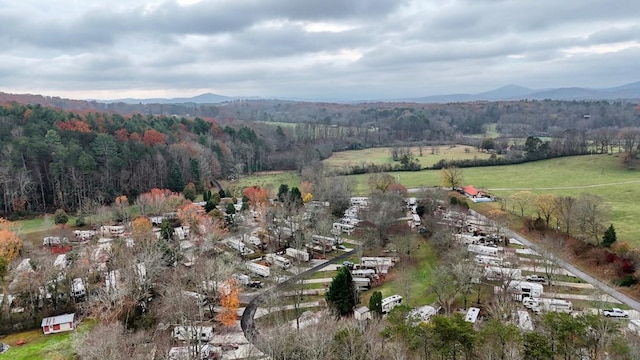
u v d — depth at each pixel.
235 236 148.62
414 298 105.31
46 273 101.06
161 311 92.75
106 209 167.25
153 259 105.81
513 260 119.88
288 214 159.62
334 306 95.06
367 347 68.19
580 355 64.19
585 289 108.12
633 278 108.50
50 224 156.88
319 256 139.00
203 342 89.44
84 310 97.06
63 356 82.44
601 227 137.75
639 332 78.50
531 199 169.38
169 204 174.12
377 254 137.38
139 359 75.12
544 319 72.81
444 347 64.56
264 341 78.88
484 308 98.06
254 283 117.38
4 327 94.94
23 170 172.62
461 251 116.19
